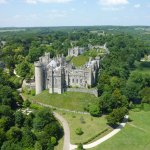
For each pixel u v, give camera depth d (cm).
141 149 15388
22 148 14038
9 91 19712
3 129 15438
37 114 17125
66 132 16912
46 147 14738
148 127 18088
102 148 15325
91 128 17388
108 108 19500
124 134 17000
